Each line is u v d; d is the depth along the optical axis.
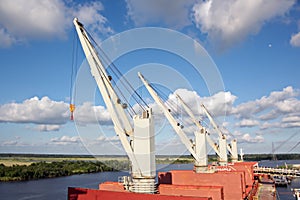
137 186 22.00
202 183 32.47
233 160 67.06
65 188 70.38
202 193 25.27
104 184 28.53
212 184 32.09
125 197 20.08
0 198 59.00
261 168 76.25
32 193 64.62
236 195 31.03
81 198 20.91
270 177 68.31
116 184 28.08
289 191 57.31
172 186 26.59
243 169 44.06
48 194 63.09
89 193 20.78
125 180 23.22
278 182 64.56
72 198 21.16
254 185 44.53
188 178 33.22
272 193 43.19
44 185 76.25
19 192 66.12
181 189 25.73
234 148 68.00
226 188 31.53
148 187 21.80
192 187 26.23
